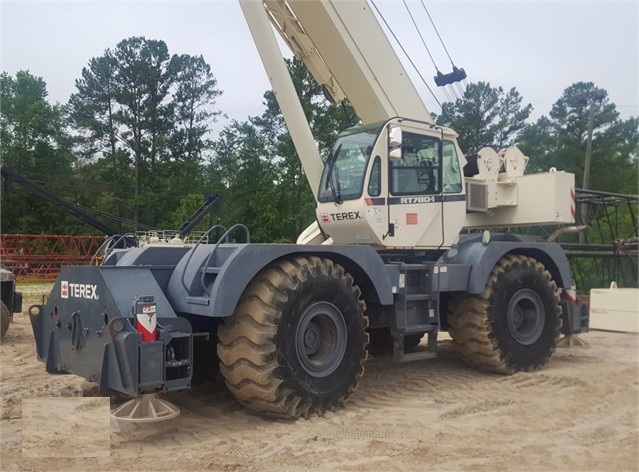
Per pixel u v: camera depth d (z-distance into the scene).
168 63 45.66
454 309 7.00
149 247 5.39
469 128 45.94
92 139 44.81
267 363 4.73
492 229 8.67
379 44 7.60
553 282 7.57
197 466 3.89
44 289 22.44
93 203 40.84
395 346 6.05
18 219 39.06
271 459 4.05
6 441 4.34
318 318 5.25
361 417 5.11
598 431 4.85
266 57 7.01
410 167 6.65
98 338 4.55
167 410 4.42
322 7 7.17
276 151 36.53
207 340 5.64
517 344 7.05
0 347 8.80
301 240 7.30
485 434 4.72
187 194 41.00
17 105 48.66
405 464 4.01
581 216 12.27
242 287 4.67
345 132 6.80
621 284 13.49
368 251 5.62
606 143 43.03
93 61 44.62
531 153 44.25
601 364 7.75
